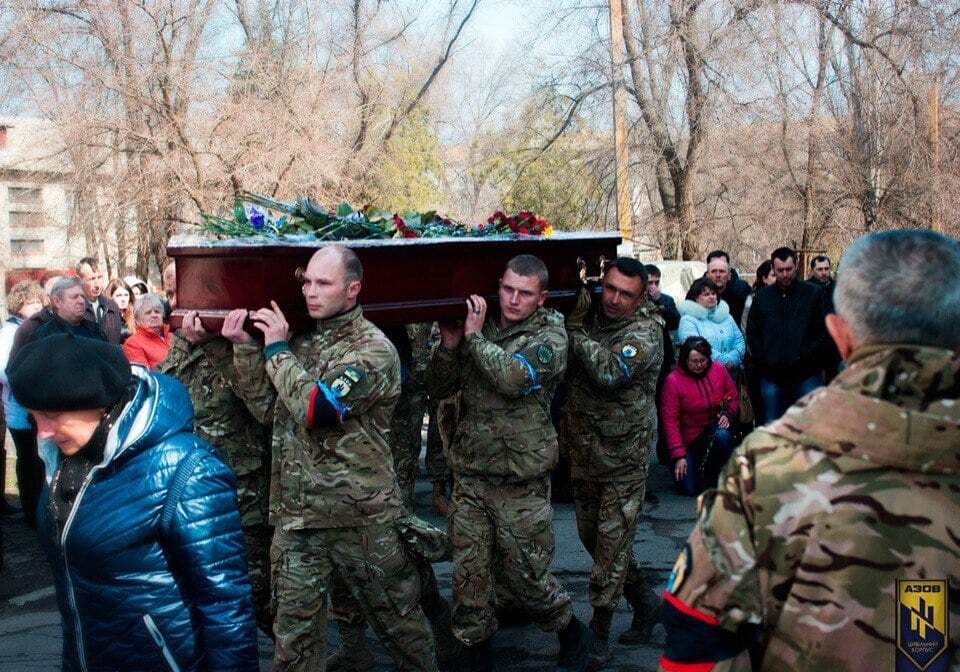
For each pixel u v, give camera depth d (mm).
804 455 1843
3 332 7449
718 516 1902
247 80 19625
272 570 3879
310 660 3762
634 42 21094
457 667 4660
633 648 4918
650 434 4801
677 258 23125
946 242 1874
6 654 5000
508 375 4082
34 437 7441
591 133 22328
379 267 4039
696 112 20328
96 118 18844
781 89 20344
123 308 10008
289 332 3859
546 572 4352
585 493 4895
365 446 3727
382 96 22984
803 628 1815
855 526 1780
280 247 3773
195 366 4613
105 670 2500
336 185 20156
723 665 1896
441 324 4297
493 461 4262
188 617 2502
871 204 21000
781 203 22703
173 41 18953
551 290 4637
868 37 19672
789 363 8164
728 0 19719
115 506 2424
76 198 21078
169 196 19266
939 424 1755
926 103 19672
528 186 23141
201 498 2488
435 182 26875
